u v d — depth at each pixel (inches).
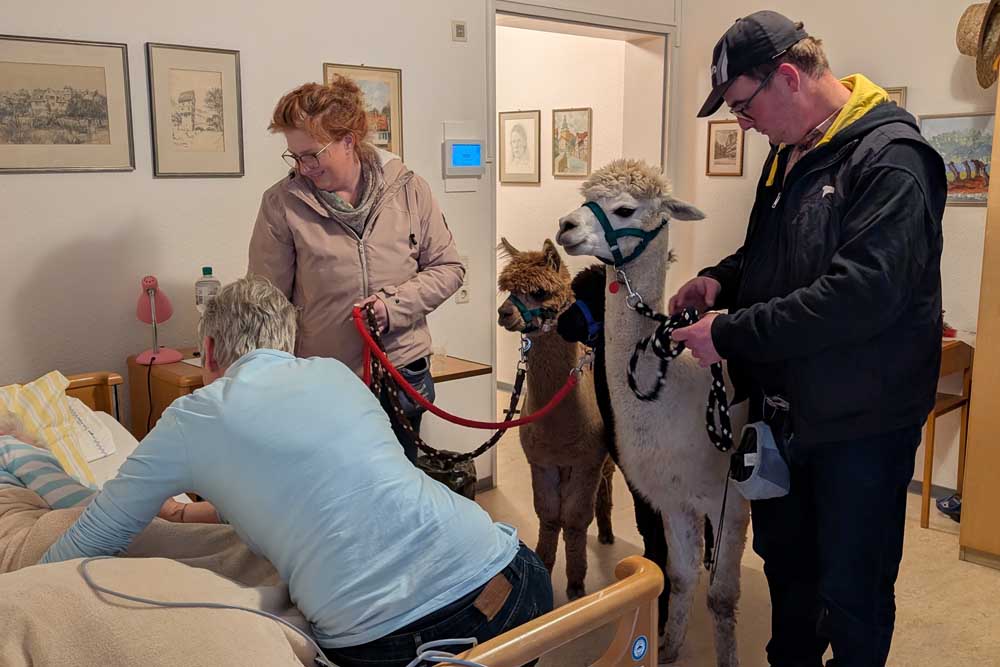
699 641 107.2
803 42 75.8
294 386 55.9
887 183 69.0
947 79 141.9
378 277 94.7
